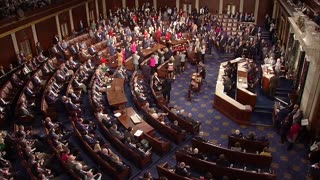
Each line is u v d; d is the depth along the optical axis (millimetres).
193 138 14219
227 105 17281
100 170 12953
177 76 22344
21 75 19078
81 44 23625
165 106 17047
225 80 18688
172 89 20562
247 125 16594
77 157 13234
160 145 13891
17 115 15648
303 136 14867
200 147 14000
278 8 27391
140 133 14328
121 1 34312
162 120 16062
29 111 15961
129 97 18922
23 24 21125
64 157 12320
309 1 18016
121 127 15625
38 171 11531
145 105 16641
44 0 23062
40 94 17672
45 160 12703
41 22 23453
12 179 11570
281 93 18266
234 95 19016
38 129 15438
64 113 16891
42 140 14180
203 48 23641
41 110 15523
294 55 18688
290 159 13914
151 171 13234
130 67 22156
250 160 13227
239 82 18562
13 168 12977
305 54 15992
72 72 19719
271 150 14547
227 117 17422
